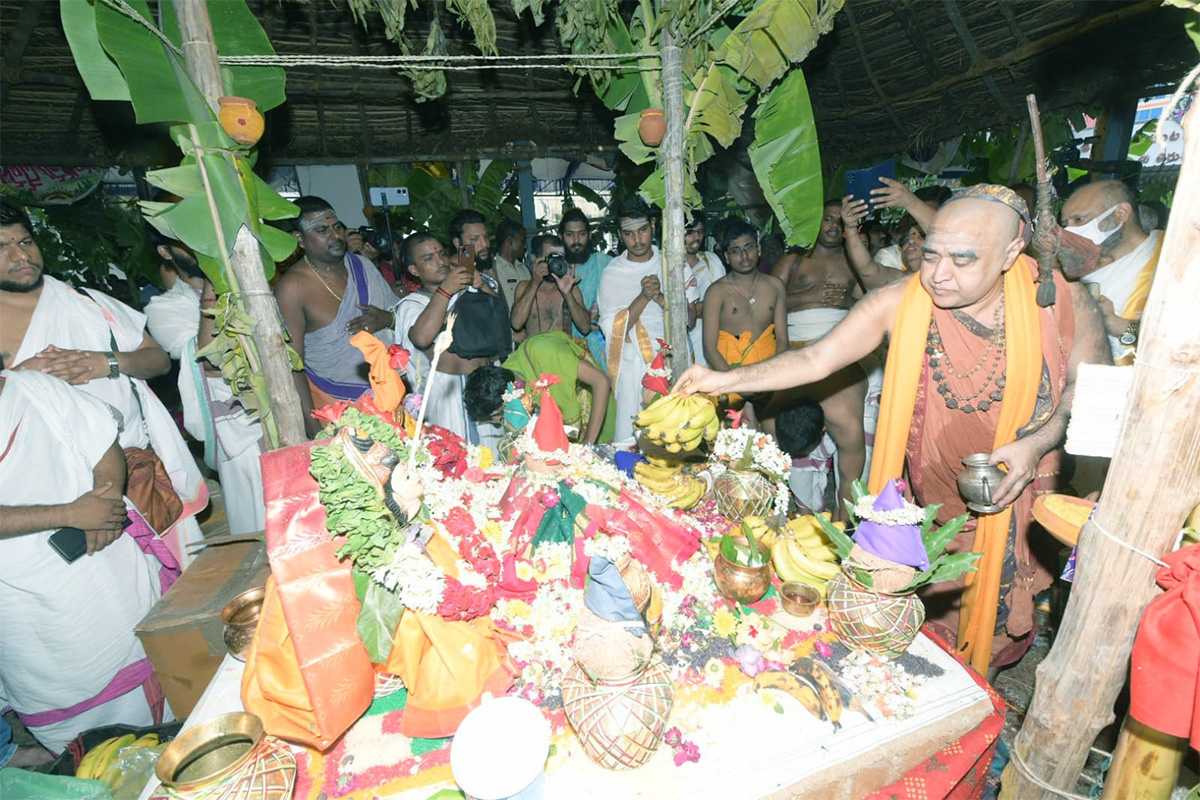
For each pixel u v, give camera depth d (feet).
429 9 14.14
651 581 5.16
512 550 5.40
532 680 4.99
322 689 4.53
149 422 9.24
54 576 7.59
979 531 7.01
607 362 13.65
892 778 4.74
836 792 4.51
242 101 6.94
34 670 7.86
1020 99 16.29
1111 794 5.16
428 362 11.03
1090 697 4.77
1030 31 14.11
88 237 20.93
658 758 4.51
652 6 9.35
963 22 14.70
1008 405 6.70
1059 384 6.88
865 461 11.84
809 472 11.89
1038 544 7.67
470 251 13.83
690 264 14.19
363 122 19.85
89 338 8.66
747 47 8.70
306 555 4.66
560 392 10.14
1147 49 13.73
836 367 7.50
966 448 7.25
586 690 4.42
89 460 7.85
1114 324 8.21
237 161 7.23
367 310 11.65
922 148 19.92
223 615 5.61
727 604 5.75
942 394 7.06
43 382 7.63
